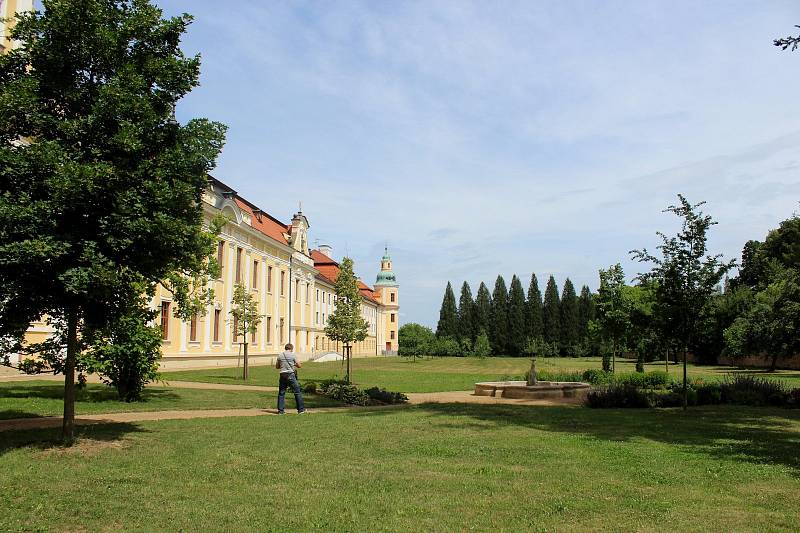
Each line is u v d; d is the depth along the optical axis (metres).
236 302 30.59
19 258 7.53
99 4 8.84
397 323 132.50
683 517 6.07
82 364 15.39
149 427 11.69
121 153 8.76
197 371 34.62
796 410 17.77
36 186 8.07
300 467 8.23
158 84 9.38
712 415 15.94
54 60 8.68
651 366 58.16
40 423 11.90
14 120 8.42
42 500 6.44
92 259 8.02
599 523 5.87
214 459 8.63
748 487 7.38
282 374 15.71
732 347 48.38
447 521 5.92
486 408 16.97
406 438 10.78
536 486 7.31
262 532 5.57
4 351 10.02
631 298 32.91
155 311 11.45
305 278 65.50
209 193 39.16
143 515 6.03
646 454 9.52
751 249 72.19
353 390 20.05
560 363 65.44
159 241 8.77
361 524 5.81
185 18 9.57
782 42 11.46
